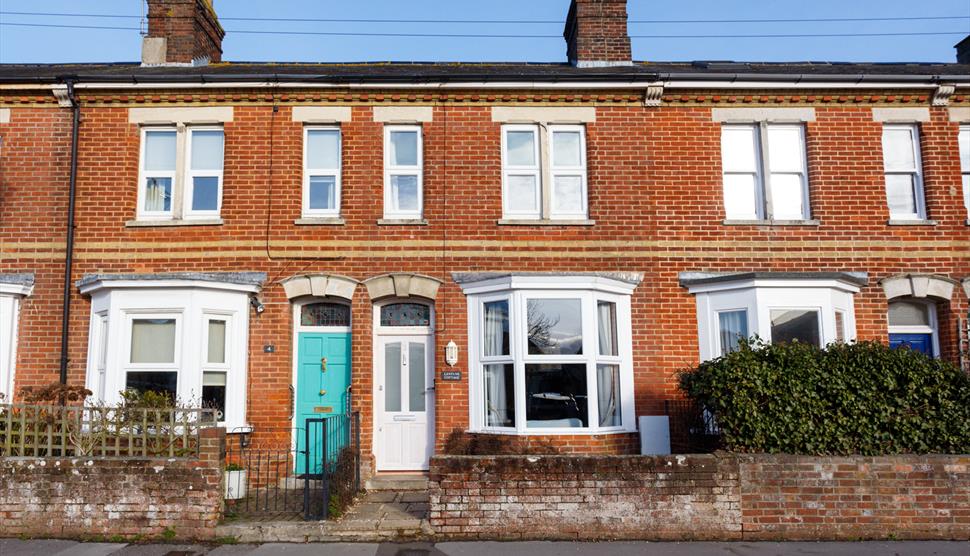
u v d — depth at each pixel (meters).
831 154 11.95
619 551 7.67
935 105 12.09
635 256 11.59
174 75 11.52
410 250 11.50
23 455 8.32
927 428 8.27
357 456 10.42
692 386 8.98
